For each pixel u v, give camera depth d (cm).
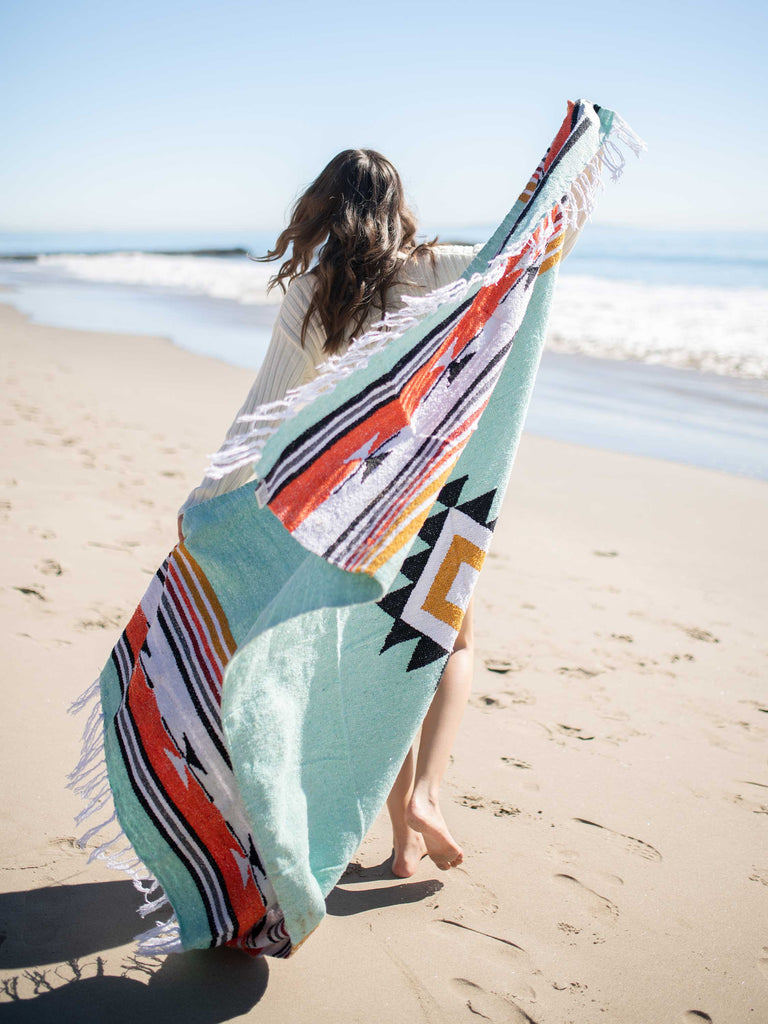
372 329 172
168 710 175
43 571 393
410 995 182
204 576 180
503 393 188
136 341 1258
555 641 368
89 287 2323
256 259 191
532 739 290
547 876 223
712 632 382
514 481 615
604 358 1139
